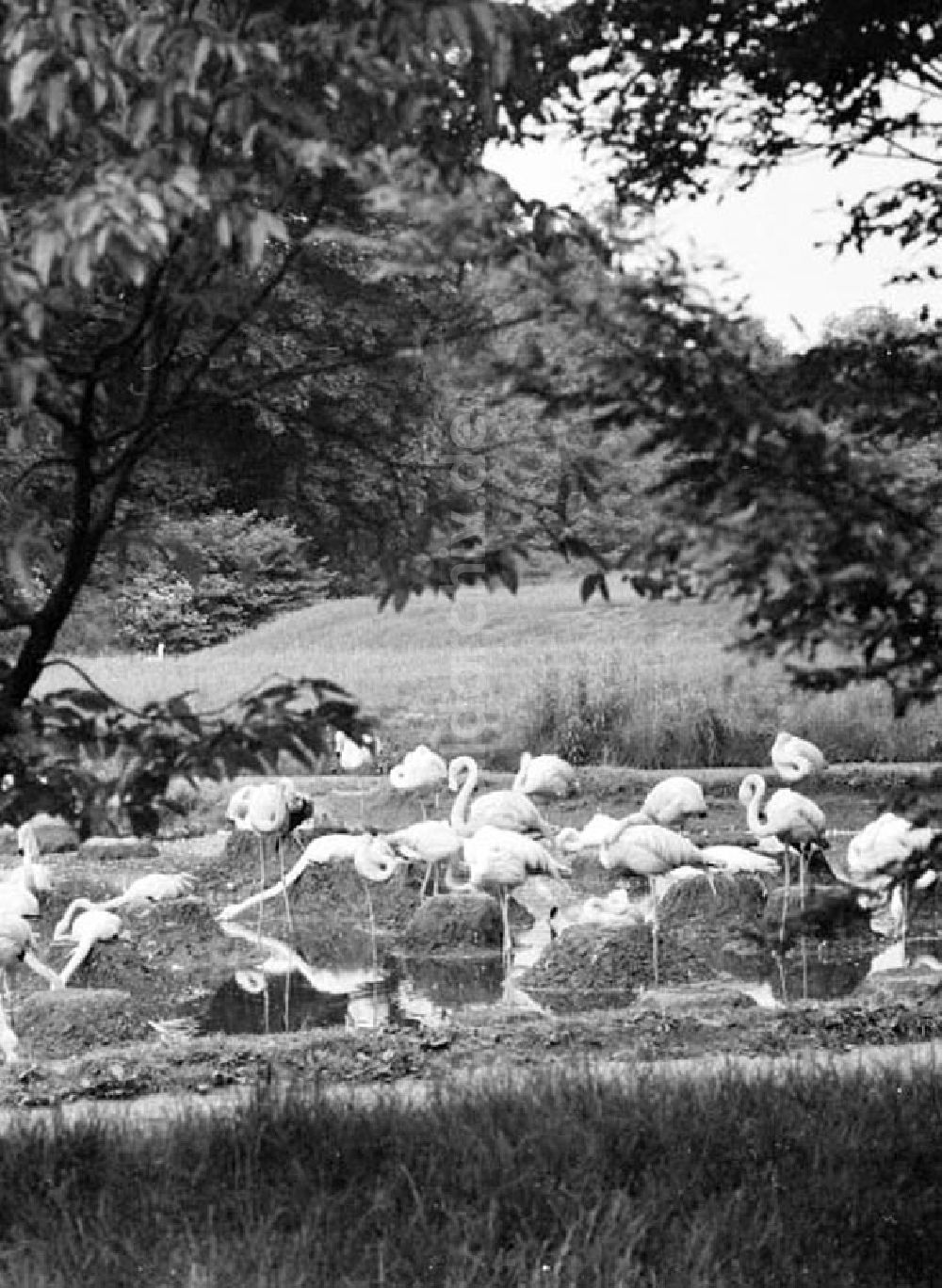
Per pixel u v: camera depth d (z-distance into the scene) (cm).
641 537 595
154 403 704
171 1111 1113
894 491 580
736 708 3362
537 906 2225
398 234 592
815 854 2241
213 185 602
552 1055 1273
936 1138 912
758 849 2359
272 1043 1286
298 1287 722
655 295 561
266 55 595
